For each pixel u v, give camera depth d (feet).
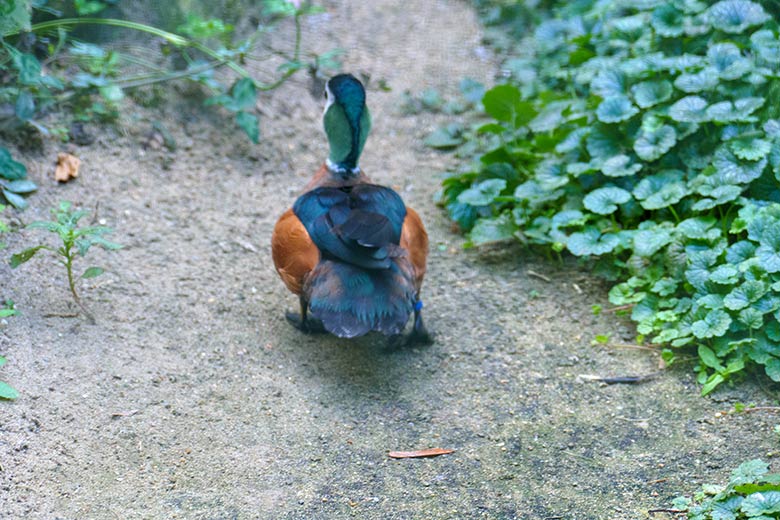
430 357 29.68
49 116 38.11
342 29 51.06
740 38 36.88
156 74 41.24
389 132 43.75
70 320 29.35
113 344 28.71
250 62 45.93
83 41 41.73
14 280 30.22
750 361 28.17
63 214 29.99
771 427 25.80
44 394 26.11
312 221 27.30
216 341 29.76
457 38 51.55
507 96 38.40
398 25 52.26
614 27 42.34
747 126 32.73
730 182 30.81
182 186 37.76
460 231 36.88
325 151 41.81
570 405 27.37
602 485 24.06
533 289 33.22
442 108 45.29
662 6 38.11
